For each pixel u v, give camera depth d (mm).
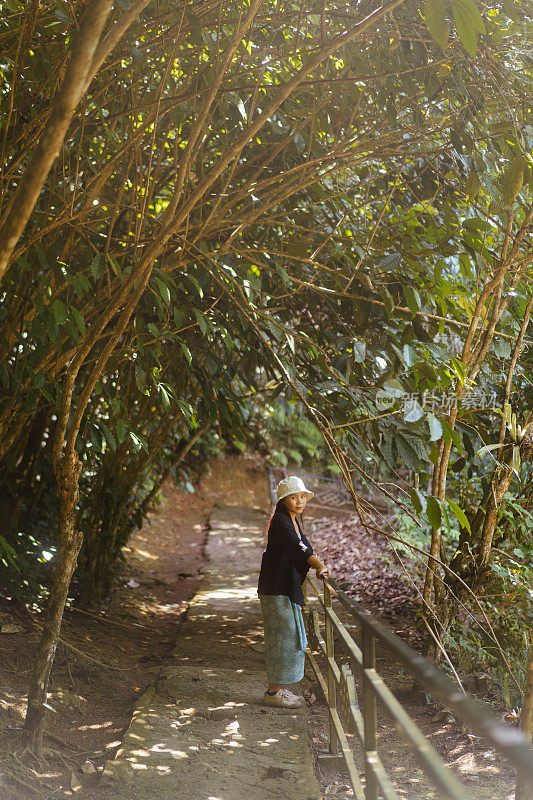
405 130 3990
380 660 5316
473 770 3523
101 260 3207
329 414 3992
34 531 6180
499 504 4477
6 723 3502
